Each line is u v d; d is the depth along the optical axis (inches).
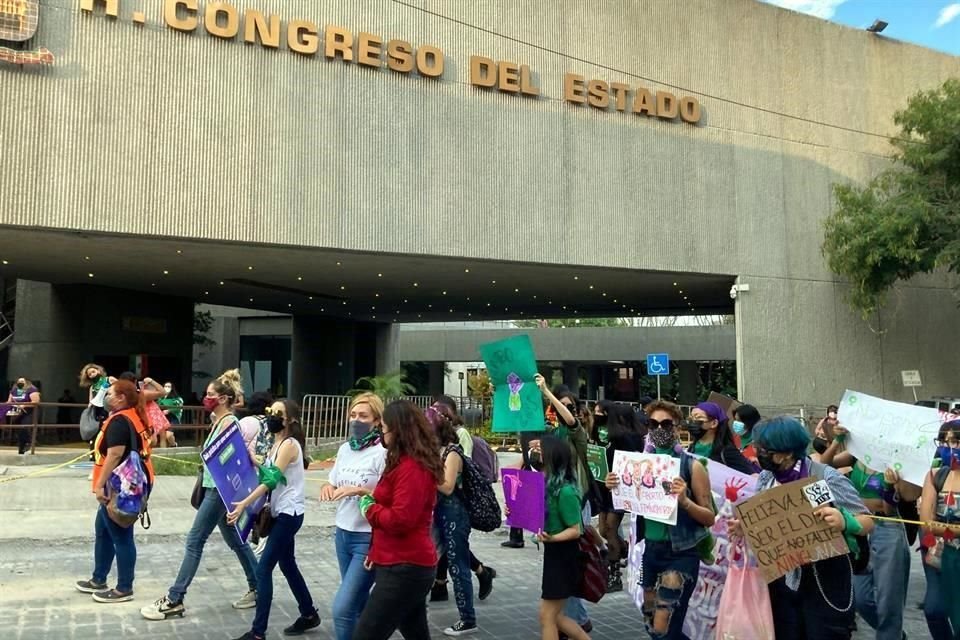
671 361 1658.5
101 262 792.3
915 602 276.8
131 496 237.1
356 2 708.0
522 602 263.1
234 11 660.1
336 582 279.7
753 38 892.6
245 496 208.8
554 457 187.5
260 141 666.2
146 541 336.5
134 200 621.6
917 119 846.5
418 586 151.5
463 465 227.8
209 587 263.0
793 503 147.9
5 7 578.9
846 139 928.9
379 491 155.1
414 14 731.4
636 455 184.2
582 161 796.0
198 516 229.1
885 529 207.5
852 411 226.5
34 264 807.1
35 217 589.9
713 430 200.7
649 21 840.3
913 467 210.1
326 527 386.9
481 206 746.8
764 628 150.6
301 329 1464.1
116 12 619.2
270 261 780.0
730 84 875.4
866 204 837.2
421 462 152.9
